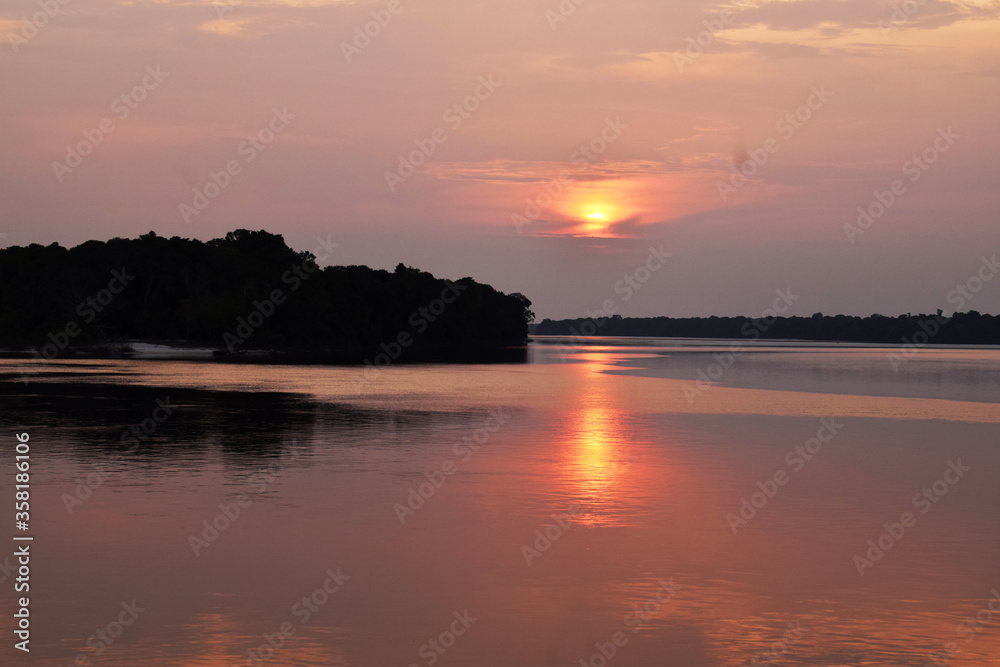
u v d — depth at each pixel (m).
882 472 30.45
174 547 19.98
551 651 14.40
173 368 96.31
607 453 34.09
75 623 15.36
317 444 35.84
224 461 31.23
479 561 19.11
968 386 78.31
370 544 20.38
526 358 149.88
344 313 186.12
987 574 18.44
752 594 17.12
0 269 157.62
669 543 20.64
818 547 20.45
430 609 16.22
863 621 15.71
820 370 110.69
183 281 159.62
